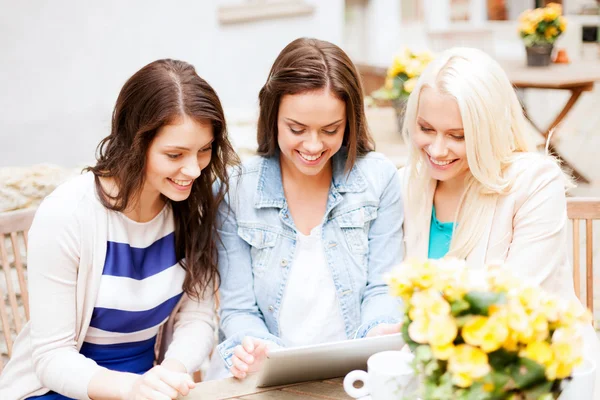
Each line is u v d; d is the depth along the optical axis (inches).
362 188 74.9
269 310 74.2
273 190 73.9
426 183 75.2
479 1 358.0
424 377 42.6
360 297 76.0
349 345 53.9
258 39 192.7
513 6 370.3
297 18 199.5
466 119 65.5
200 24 180.1
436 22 344.2
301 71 65.4
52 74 157.2
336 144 69.1
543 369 39.2
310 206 74.9
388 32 303.3
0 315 80.6
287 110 66.8
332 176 75.5
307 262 74.0
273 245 73.4
